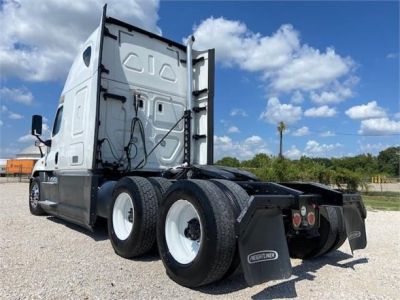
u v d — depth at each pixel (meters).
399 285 3.96
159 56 6.87
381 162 90.81
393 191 32.66
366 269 4.60
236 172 4.98
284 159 24.28
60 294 3.42
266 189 4.30
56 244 5.50
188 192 3.77
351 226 4.50
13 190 19.53
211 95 6.89
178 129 6.99
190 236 3.92
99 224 7.08
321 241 4.81
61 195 6.86
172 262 3.87
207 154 6.80
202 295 3.51
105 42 6.21
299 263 4.88
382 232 7.58
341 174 25.06
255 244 3.41
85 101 6.26
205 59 7.06
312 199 4.19
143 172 6.44
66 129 6.96
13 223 7.39
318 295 3.59
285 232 3.94
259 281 3.32
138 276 4.03
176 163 6.90
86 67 6.38
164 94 6.86
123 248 4.74
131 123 6.39
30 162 44.53
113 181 5.67
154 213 4.61
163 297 3.43
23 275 3.95
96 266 4.37
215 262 3.42
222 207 3.51
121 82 6.32
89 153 5.89
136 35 6.60
